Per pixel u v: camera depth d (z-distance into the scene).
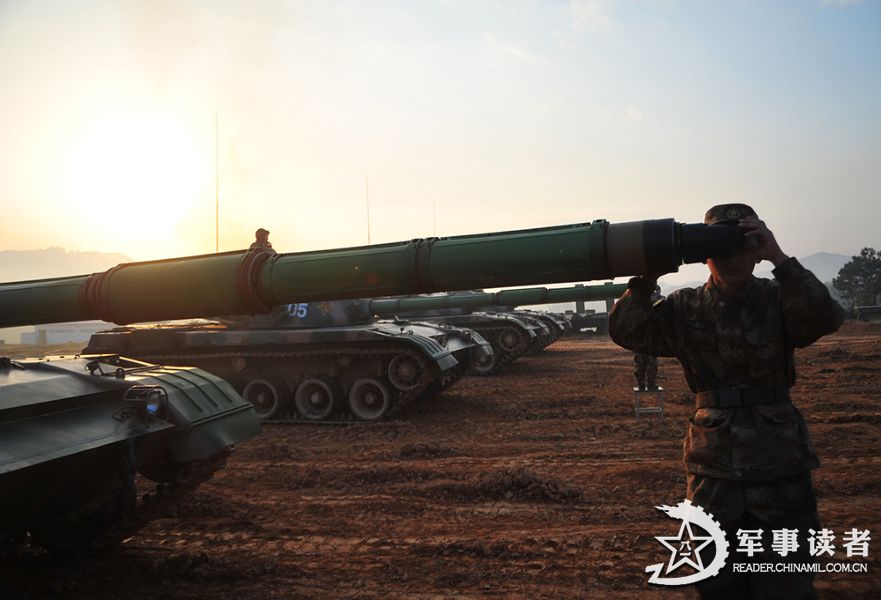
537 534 6.58
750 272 3.47
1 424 5.04
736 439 3.33
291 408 14.71
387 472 9.00
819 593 5.08
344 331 13.69
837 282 60.84
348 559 6.12
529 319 25.31
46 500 5.57
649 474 8.45
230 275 4.44
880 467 8.52
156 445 6.44
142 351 15.12
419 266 4.10
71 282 4.96
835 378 17.14
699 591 3.40
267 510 7.67
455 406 15.00
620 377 19.62
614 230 3.70
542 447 10.48
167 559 6.14
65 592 5.64
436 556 6.10
